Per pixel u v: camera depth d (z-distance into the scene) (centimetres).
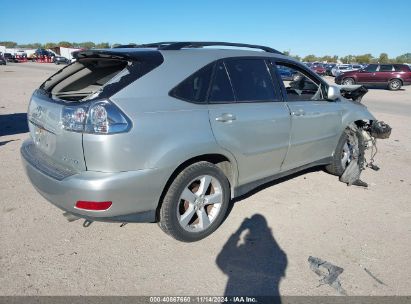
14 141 677
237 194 370
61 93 337
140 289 270
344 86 577
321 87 466
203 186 328
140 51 309
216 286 276
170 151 288
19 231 342
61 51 6488
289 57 429
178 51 322
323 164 487
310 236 353
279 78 402
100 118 261
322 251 328
